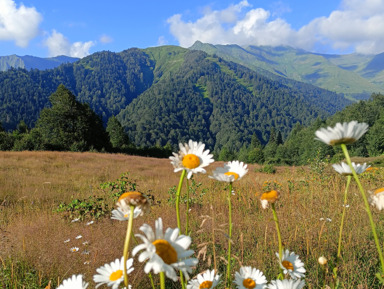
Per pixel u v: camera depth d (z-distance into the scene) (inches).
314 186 270.5
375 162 518.0
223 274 110.2
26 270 130.0
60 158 872.9
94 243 148.9
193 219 200.4
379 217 165.2
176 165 47.3
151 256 26.8
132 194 35.4
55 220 225.6
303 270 55.7
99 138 1721.2
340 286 96.8
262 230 162.1
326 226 151.2
